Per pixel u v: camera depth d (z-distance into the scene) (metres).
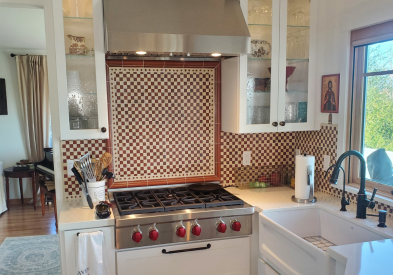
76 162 2.07
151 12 1.99
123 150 2.47
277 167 2.77
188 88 2.55
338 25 2.27
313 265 1.58
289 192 2.50
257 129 2.35
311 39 2.41
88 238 1.86
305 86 2.45
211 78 2.59
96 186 2.15
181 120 2.56
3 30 4.15
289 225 2.16
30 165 5.15
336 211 2.06
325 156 2.45
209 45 1.99
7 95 5.41
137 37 1.87
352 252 1.41
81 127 2.11
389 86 1.99
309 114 2.46
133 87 2.44
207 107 2.61
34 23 3.82
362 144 2.21
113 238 1.93
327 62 2.39
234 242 2.12
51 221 4.61
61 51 2.02
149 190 2.46
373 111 2.11
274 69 2.34
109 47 1.84
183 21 2.00
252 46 2.29
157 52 1.96
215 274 2.11
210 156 2.66
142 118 2.48
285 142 2.81
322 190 2.51
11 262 3.39
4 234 4.14
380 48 2.03
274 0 2.29
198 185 2.52
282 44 2.34
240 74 2.27
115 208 2.11
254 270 2.20
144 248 1.96
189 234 2.02
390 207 1.92
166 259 2.00
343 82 2.23
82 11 2.04
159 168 2.56
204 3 2.13
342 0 2.22
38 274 3.15
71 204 2.22
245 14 2.24
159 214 1.97
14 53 5.38
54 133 2.31
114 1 1.99
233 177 2.71
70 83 2.07
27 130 5.45
